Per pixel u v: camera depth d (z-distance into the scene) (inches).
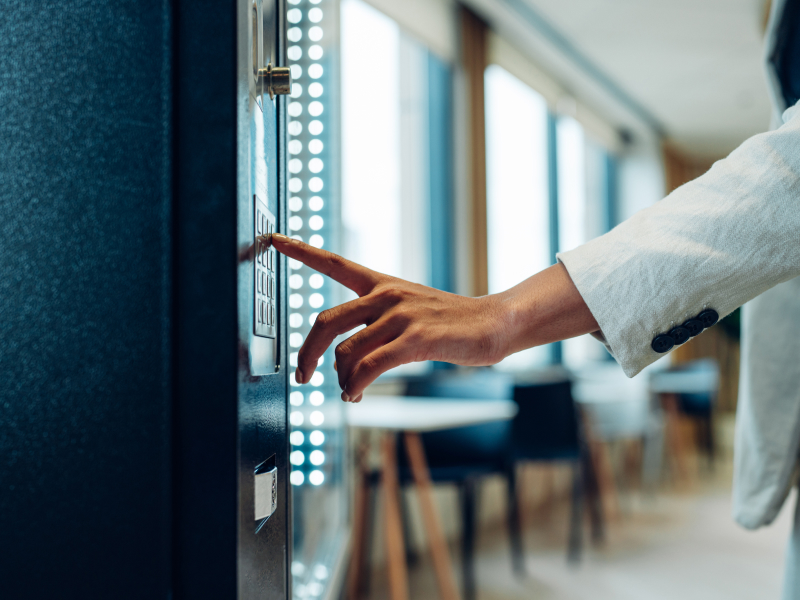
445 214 150.0
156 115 15.4
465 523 97.0
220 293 15.2
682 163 305.4
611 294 22.4
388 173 139.0
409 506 116.3
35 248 15.3
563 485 181.0
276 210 21.8
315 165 35.9
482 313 21.6
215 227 15.3
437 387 115.3
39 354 15.2
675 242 22.5
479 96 154.3
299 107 35.9
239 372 15.3
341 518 61.2
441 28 145.3
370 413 86.1
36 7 15.7
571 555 120.4
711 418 212.8
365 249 124.2
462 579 109.3
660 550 128.0
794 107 25.6
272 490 18.6
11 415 15.1
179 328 15.2
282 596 21.1
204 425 15.1
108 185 15.4
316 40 35.9
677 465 211.6
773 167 22.2
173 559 14.9
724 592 104.4
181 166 15.4
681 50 189.6
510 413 88.1
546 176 203.3
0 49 15.6
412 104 152.2
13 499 15.0
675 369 197.9
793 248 21.8
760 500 32.5
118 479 15.0
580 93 219.0
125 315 15.2
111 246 15.3
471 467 101.3
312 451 37.1
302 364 20.5
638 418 173.8
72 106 15.5
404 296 21.0
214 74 15.4
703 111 247.0
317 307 35.6
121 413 15.1
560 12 164.6
